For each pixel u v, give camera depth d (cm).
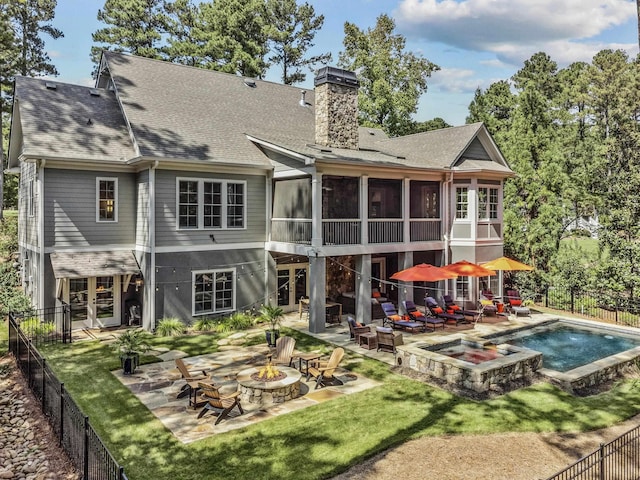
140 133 1681
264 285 1942
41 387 1010
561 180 2291
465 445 828
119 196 1748
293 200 1859
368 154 2014
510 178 2388
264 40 3972
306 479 716
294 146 1798
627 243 2002
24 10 3788
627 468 771
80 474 736
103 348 1445
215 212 1800
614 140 2467
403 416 950
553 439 865
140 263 1730
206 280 1788
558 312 2019
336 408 993
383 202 2156
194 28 3759
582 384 1149
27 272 1978
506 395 1078
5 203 3650
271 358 1312
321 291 1669
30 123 1630
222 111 2061
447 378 1163
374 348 1463
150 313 1650
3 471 761
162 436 866
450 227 2086
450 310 1853
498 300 2023
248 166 1823
